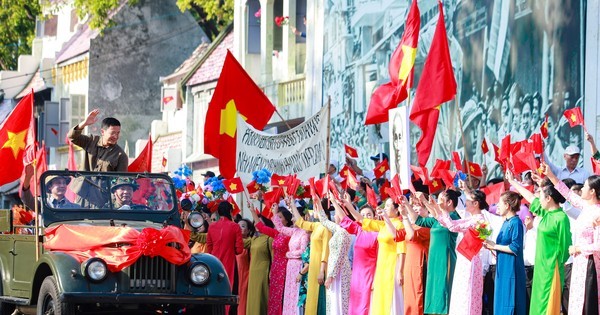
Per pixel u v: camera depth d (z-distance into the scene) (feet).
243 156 66.85
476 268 49.24
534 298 46.26
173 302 48.19
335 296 57.62
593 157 49.44
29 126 56.65
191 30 163.22
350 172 56.24
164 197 54.39
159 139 139.03
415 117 54.60
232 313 64.95
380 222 55.06
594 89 59.41
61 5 181.88
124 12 160.35
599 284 45.03
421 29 78.69
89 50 157.99
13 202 162.71
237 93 67.67
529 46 65.46
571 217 49.47
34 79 181.98
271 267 63.26
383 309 54.19
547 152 63.82
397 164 52.06
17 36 190.19
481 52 70.85
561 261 45.85
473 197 48.85
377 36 84.74
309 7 98.84
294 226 62.23
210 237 63.21
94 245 48.75
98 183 53.83
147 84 160.76
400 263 53.21
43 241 51.83
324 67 95.61
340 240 57.21
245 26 116.98
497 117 68.85
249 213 87.15
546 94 63.72
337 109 92.38
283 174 65.51
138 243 48.01
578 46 60.75
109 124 55.36
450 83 53.98
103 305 50.80
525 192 47.39
